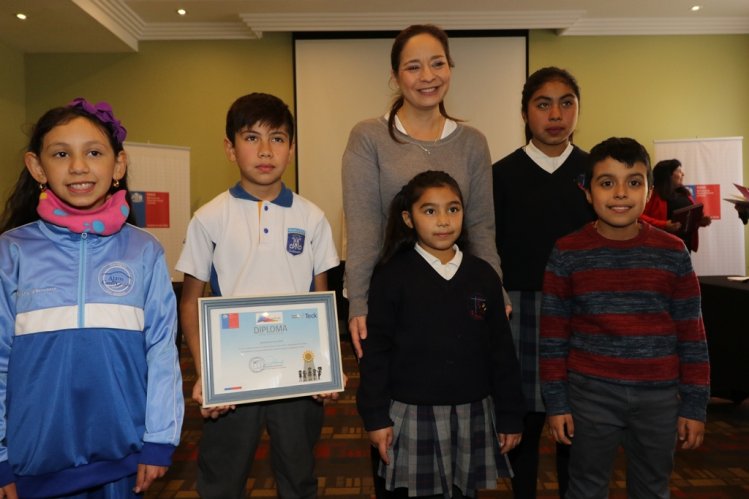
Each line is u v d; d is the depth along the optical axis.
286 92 6.06
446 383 1.44
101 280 1.25
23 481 1.19
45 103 6.07
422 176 1.53
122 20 5.56
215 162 6.11
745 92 6.19
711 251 5.80
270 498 2.30
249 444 1.53
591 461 1.56
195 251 1.57
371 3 5.51
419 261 1.53
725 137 5.95
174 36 6.00
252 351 1.49
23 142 6.03
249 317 1.50
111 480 1.25
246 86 6.06
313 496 1.61
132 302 1.27
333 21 5.79
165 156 5.52
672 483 2.43
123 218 1.28
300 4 5.51
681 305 1.55
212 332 1.46
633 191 1.53
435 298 1.48
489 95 6.00
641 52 6.13
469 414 1.46
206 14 5.71
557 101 1.81
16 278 1.20
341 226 5.99
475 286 1.51
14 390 1.18
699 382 1.51
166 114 6.09
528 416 1.84
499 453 1.51
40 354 1.19
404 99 1.67
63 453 1.19
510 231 1.87
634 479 1.58
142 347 1.30
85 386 1.21
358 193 1.62
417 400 1.44
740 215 3.21
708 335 3.36
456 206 1.51
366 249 1.57
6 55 5.75
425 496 1.52
